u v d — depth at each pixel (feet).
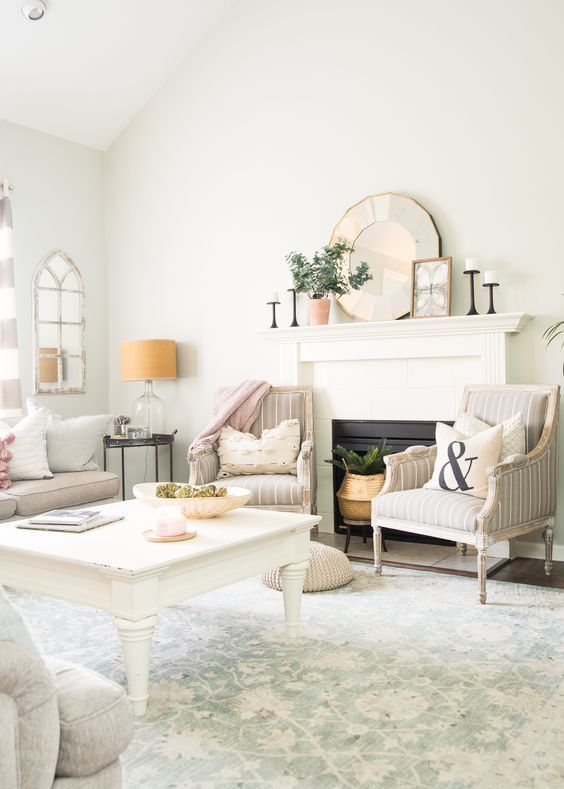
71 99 17.72
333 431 15.83
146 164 18.97
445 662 8.45
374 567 12.79
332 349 15.52
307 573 11.35
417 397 14.76
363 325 14.71
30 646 3.79
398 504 11.84
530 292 13.69
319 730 6.81
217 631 9.64
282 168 16.72
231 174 17.52
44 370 18.20
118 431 17.56
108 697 4.15
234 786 5.88
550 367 13.51
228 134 17.56
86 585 7.70
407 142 14.98
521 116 13.74
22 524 9.32
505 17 13.87
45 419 14.78
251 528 9.10
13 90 16.78
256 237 17.13
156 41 17.30
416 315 14.57
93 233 19.43
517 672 8.14
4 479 13.47
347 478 14.28
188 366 18.30
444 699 7.45
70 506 14.02
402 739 6.62
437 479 12.00
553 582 11.93
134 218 19.24
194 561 7.97
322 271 15.24
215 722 7.00
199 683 7.95
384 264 15.14
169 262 18.61
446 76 14.53
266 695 7.61
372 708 7.26
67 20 15.69
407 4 14.96
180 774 6.07
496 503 10.82
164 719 7.08
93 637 9.50
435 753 6.35
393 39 15.15
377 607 10.58
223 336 17.70
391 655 8.70
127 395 19.47
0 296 16.70
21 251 17.66
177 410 18.51
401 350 14.66
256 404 15.66
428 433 14.65
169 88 18.48
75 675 4.33
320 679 8.00
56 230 18.45
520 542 13.78
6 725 3.55
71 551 7.94
